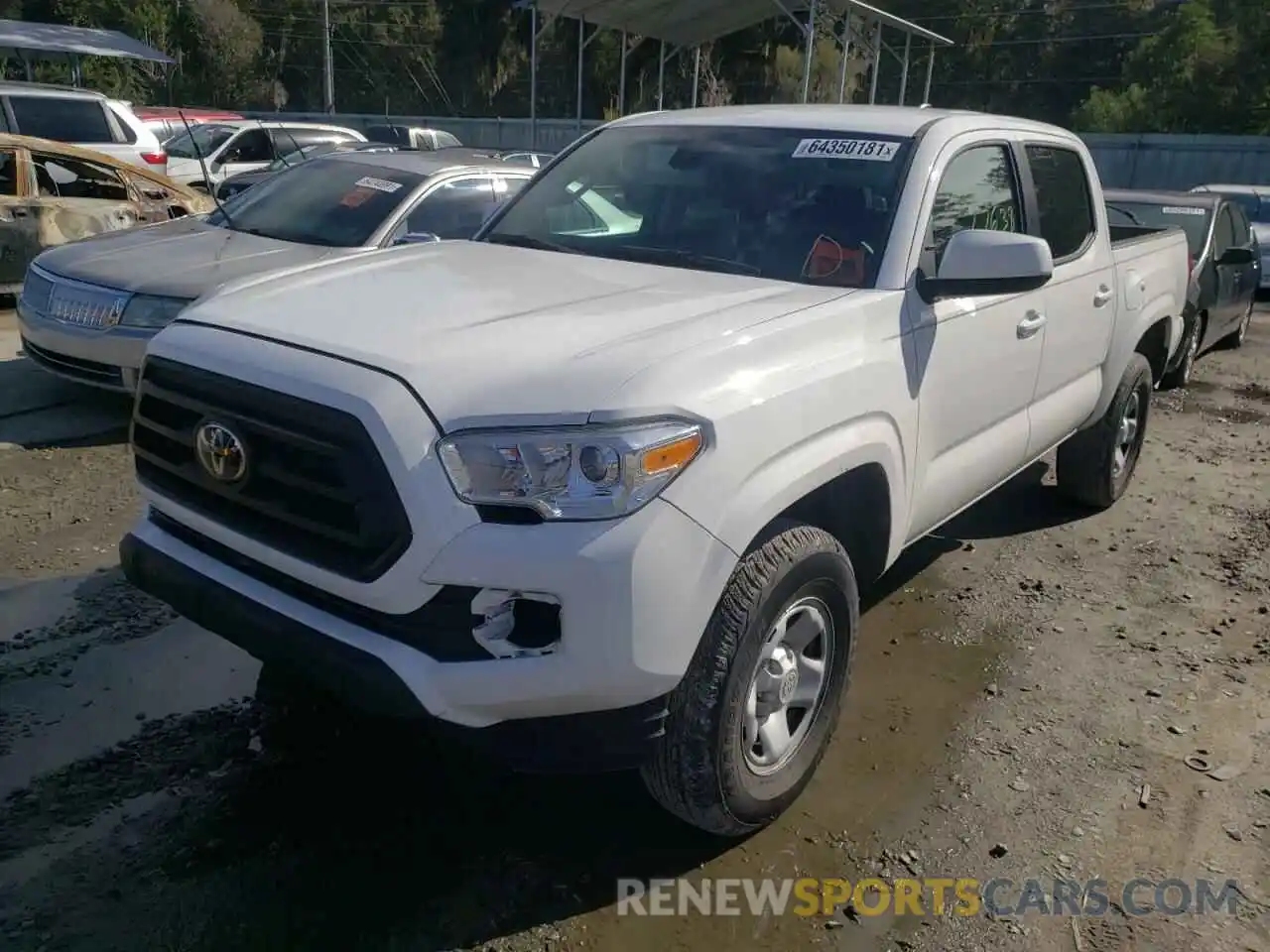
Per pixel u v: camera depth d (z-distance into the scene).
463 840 3.10
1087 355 5.04
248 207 7.79
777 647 3.07
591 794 3.34
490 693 2.50
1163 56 52.69
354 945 2.69
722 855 3.11
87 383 6.57
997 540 5.71
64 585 4.53
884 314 3.37
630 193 4.12
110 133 13.80
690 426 2.58
